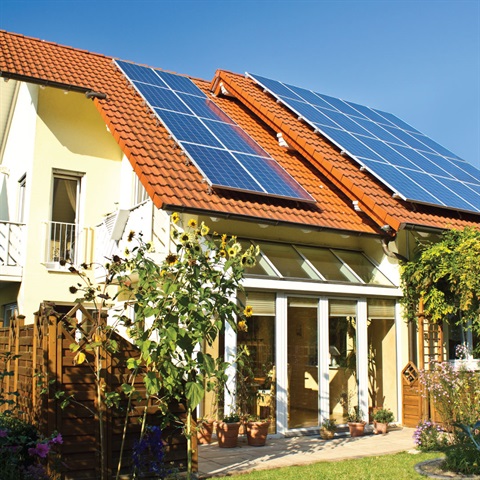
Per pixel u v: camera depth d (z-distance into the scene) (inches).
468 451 375.9
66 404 315.3
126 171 629.6
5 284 624.4
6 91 692.1
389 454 434.6
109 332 340.2
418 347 579.8
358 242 609.9
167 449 358.3
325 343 529.7
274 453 431.5
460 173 721.0
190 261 338.3
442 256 545.0
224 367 349.4
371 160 624.4
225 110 729.6
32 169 597.9
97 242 601.9
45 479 299.6
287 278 506.3
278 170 585.6
